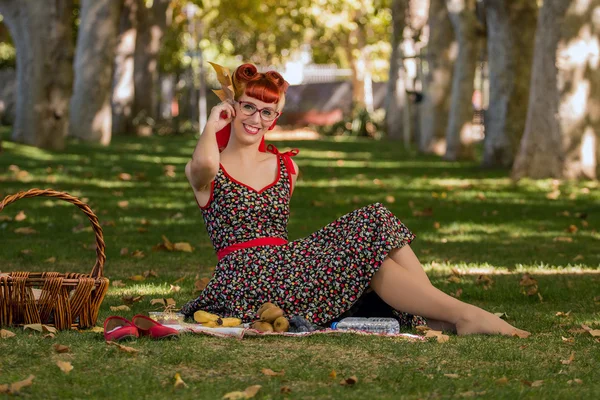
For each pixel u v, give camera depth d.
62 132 24.28
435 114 29.30
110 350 4.32
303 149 31.91
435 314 4.97
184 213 12.22
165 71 51.56
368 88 55.66
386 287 4.99
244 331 4.74
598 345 4.79
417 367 4.21
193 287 6.70
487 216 12.27
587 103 17.27
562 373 4.17
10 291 4.75
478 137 49.12
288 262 5.12
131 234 9.94
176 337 4.64
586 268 7.95
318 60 66.00
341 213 12.38
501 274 7.61
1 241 9.02
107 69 29.45
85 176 17.31
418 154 29.02
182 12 49.06
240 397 3.63
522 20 20.83
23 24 23.66
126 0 39.00
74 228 10.09
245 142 5.34
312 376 4.01
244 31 55.53
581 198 14.60
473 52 25.09
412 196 15.05
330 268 5.04
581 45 17.17
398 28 39.28
